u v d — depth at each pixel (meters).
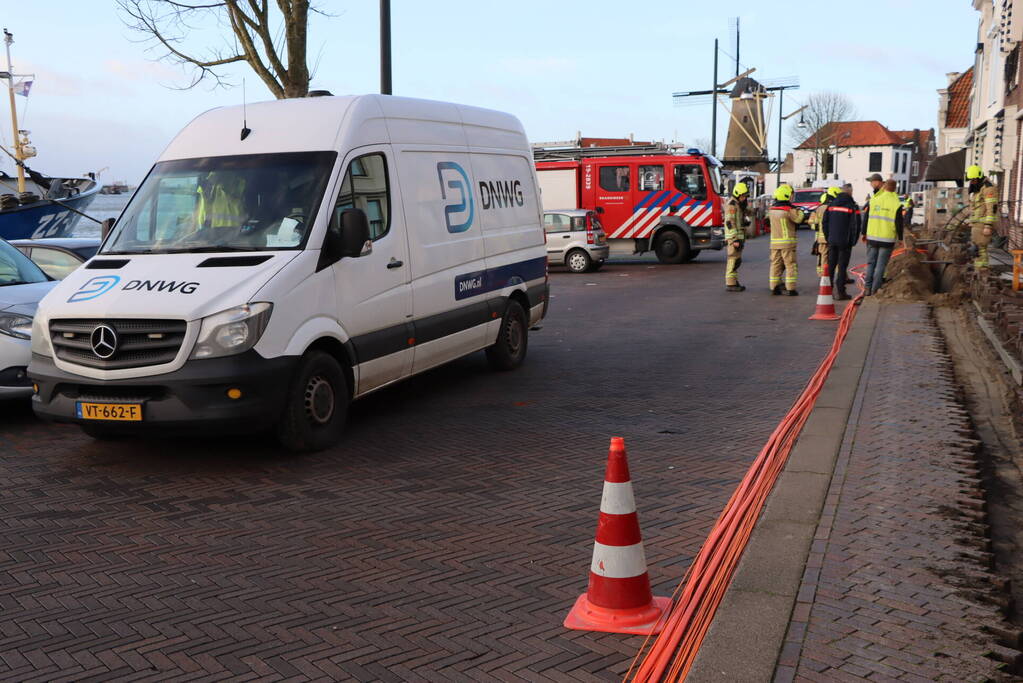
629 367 9.91
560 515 5.25
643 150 25.62
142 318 6.00
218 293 6.09
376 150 7.40
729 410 7.77
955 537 4.47
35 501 5.70
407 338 7.61
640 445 6.71
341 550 4.79
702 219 24.48
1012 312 9.99
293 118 7.29
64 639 3.83
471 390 8.83
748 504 5.08
